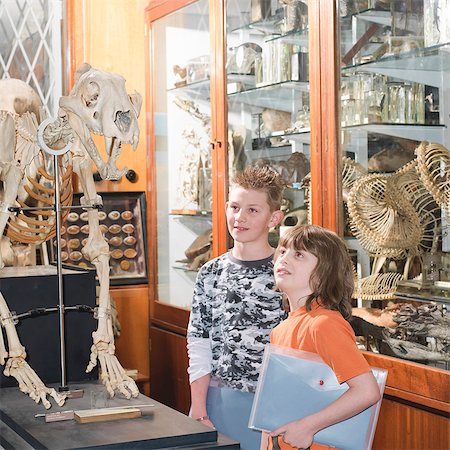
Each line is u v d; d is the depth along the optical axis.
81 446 1.77
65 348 2.48
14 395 2.27
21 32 3.90
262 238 2.41
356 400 1.78
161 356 3.84
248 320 2.36
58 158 2.50
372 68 2.54
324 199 2.71
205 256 3.52
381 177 2.51
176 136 3.73
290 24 2.90
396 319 2.47
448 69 2.30
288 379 1.85
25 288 2.45
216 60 3.36
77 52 3.94
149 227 3.95
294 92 2.89
